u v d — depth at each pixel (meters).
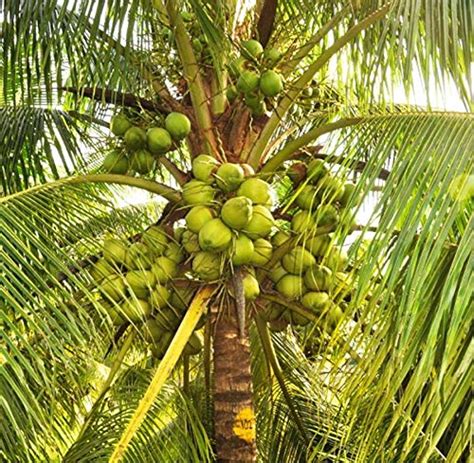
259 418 4.93
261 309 3.71
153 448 3.36
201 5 3.58
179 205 3.49
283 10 4.44
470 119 2.72
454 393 2.17
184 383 4.06
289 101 3.62
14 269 2.44
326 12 4.30
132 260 3.25
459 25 3.15
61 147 4.27
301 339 5.08
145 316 3.27
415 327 2.46
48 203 3.03
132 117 3.85
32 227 2.79
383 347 2.60
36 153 4.32
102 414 3.56
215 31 3.34
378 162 2.77
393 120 2.97
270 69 3.59
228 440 3.55
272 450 4.81
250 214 3.13
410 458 4.00
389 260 2.46
